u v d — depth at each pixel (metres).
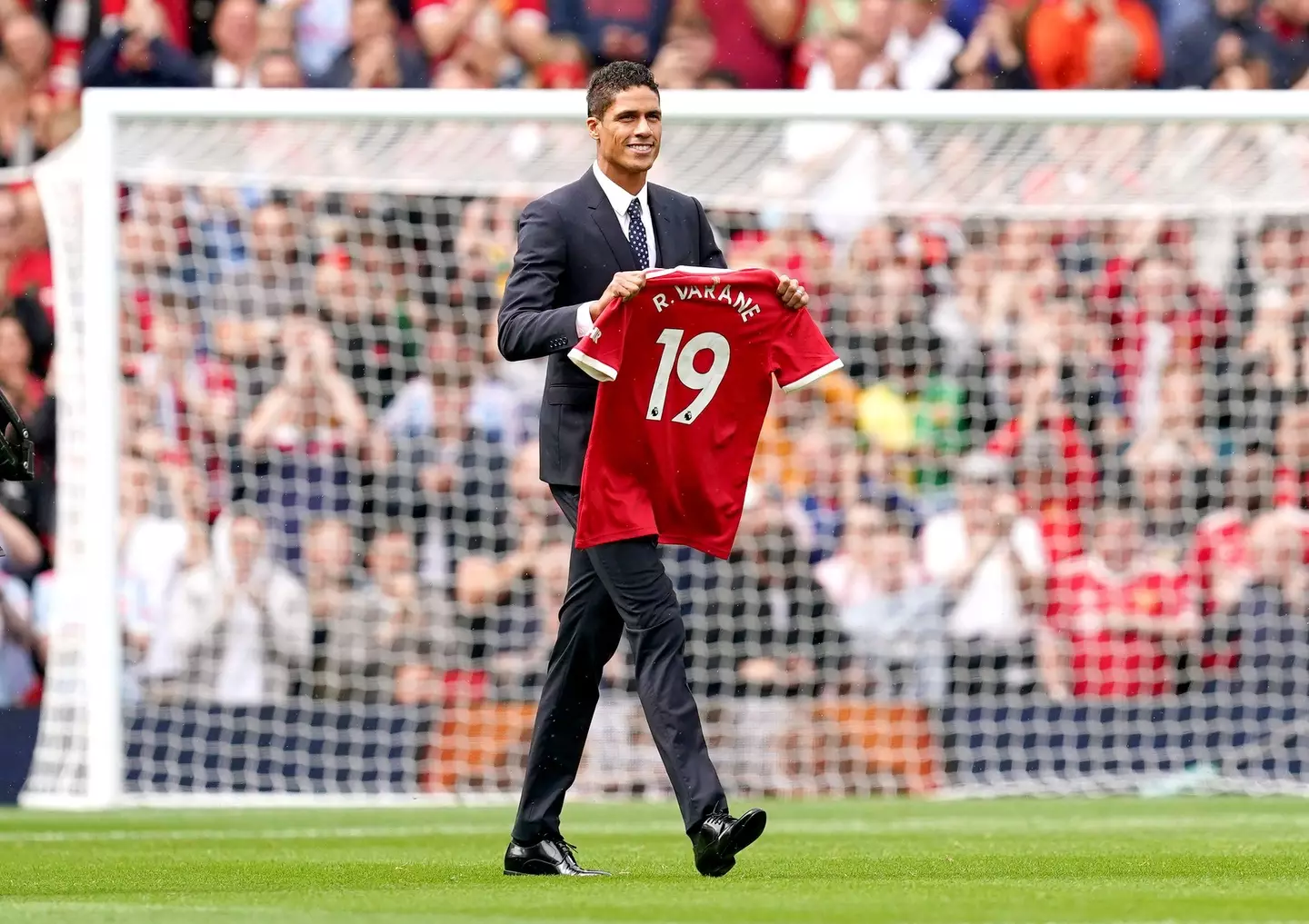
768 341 14.53
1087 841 20.03
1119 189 32.50
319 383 33.88
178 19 39.94
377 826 24.16
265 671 31.83
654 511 14.55
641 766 30.08
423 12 40.53
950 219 36.38
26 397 34.41
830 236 36.06
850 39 41.03
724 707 31.23
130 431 32.53
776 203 31.94
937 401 35.84
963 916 11.24
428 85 40.38
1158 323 35.81
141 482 32.28
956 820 24.30
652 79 14.95
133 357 32.81
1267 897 12.64
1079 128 32.34
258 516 33.16
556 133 31.03
